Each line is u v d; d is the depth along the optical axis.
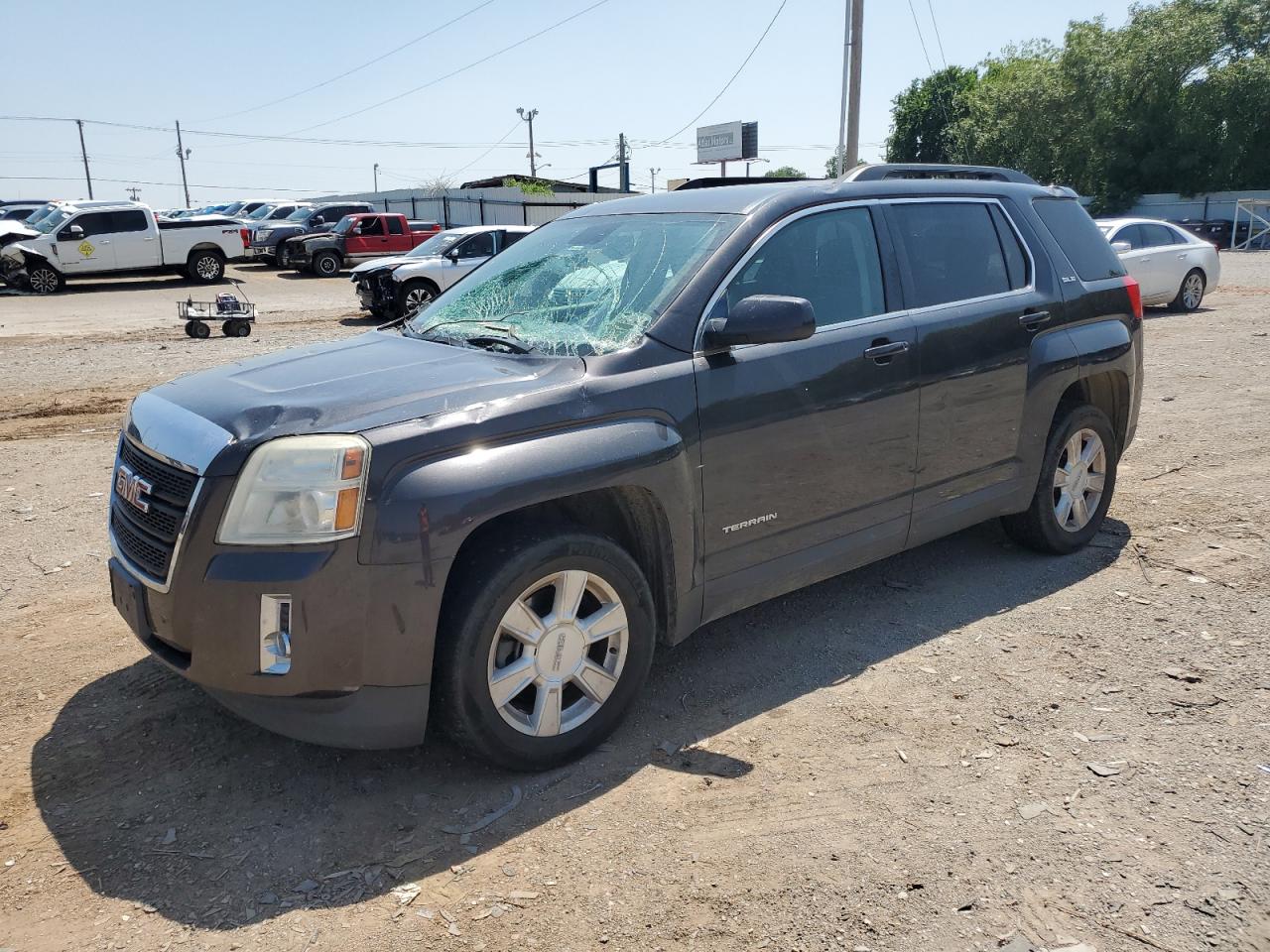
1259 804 3.06
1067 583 4.86
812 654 4.18
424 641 2.99
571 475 3.16
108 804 3.19
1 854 2.94
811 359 3.88
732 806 3.12
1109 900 2.66
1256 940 2.51
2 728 3.65
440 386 3.25
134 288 26.94
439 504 2.94
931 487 4.43
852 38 20.61
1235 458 6.89
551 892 2.74
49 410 9.71
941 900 2.67
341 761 3.42
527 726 3.27
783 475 3.84
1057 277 4.96
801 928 2.58
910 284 4.34
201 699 3.85
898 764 3.34
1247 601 4.54
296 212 36.19
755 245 3.85
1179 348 11.84
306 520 2.88
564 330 3.71
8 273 24.83
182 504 3.01
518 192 45.41
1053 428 4.98
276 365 3.72
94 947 2.56
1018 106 47.62
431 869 2.85
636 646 3.47
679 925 2.60
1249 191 41.62
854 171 4.44
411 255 18.97
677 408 3.49
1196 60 43.00
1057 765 3.30
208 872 2.85
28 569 5.25
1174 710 3.63
